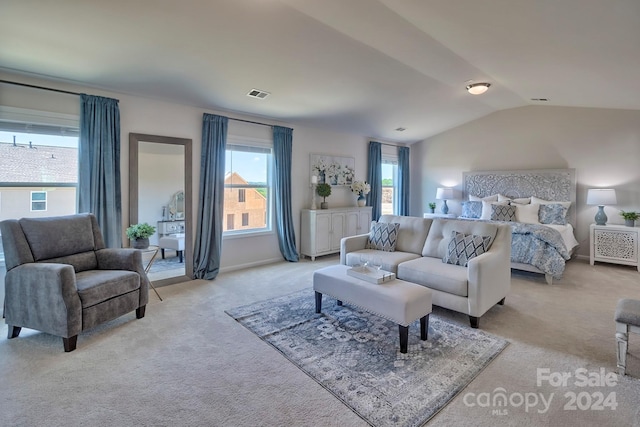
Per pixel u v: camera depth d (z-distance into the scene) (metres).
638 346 2.47
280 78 3.77
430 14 2.56
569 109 5.65
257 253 5.11
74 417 1.74
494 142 6.45
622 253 4.85
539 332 2.73
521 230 4.30
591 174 5.48
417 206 7.66
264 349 2.46
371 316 3.08
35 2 2.25
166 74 3.41
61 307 2.39
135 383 2.04
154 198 3.99
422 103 5.14
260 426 1.68
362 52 3.34
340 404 1.85
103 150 3.53
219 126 4.48
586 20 2.24
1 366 2.22
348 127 5.93
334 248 5.70
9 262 2.65
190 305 3.37
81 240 3.06
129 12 2.44
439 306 3.07
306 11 2.59
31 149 3.25
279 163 5.18
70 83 3.39
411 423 1.70
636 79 3.41
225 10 2.52
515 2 2.18
